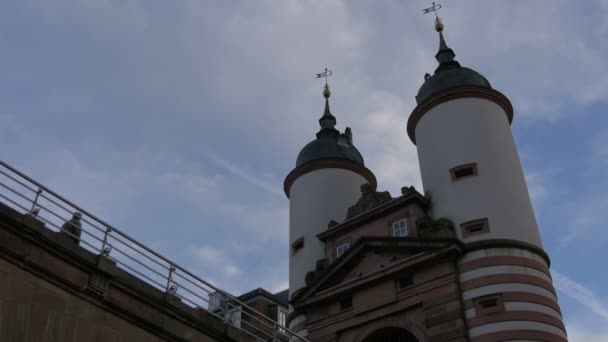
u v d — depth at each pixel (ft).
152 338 58.34
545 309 86.84
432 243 92.94
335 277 102.78
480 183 98.63
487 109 107.45
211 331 63.62
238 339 65.72
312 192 125.59
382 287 96.07
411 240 95.14
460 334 85.40
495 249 90.94
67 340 51.72
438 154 105.09
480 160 101.09
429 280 91.86
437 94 109.60
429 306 90.02
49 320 51.11
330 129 140.46
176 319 60.95
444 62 121.60
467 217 96.02
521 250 91.56
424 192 104.88
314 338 99.50
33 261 51.44
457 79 111.75
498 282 87.76
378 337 94.68
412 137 117.19
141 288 58.54
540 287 88.79
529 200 100.78
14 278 50.06
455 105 108.17
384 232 103.35
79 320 53.11
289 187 132.46
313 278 107.96
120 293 57.00
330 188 125.49
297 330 104.47
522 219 95.66
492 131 104.83
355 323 96.02
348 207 124.16
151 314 58.80
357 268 101.40
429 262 92.68
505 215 94.94
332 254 109.40
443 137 106.11
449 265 91.35
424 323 89.56
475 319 86.07
